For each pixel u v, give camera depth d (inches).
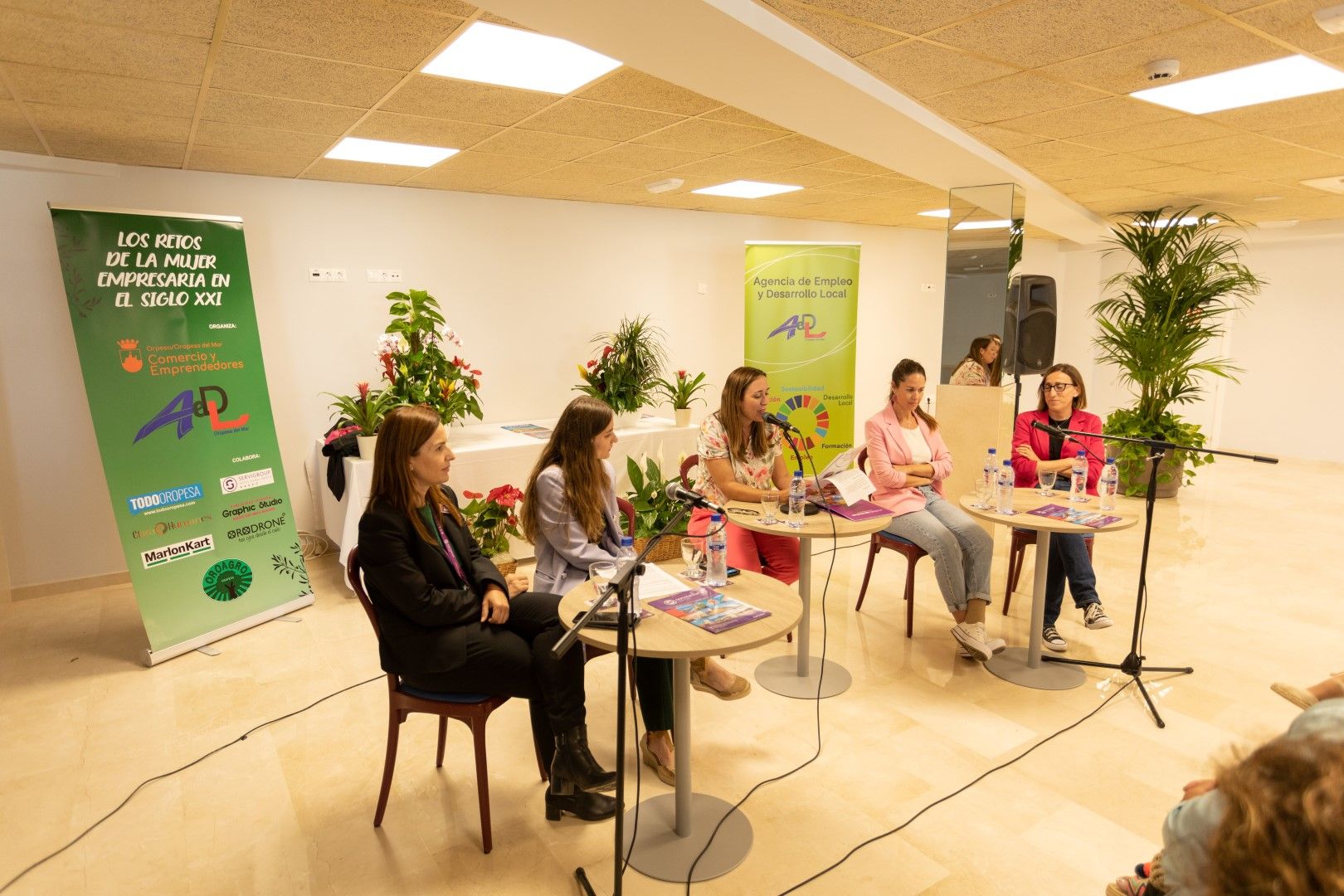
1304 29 97.8
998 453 187.8
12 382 159.9
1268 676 127.9
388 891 80.0
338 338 195.6
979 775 100.2
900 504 139.3
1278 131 152.7
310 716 115.8
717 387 273.7
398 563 83.6
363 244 196.4
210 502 145.9
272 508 156.3
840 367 250.4
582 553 99.2
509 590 97.5
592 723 113.9
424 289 206.5
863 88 114.0
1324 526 218.1
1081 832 89.0
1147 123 145.1
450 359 210.5
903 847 86.4
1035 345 272.1
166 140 145.3
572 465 99.2
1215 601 161.3
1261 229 314.2
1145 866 57.7
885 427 142.8
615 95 121.4
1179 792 96.5
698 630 76.2
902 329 331.6
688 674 83.7
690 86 110.6
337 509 180.2
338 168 174.2
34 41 94.1
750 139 151.8
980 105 133.2
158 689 124.3
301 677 128.7
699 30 89.4
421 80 112.3
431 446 86.7
